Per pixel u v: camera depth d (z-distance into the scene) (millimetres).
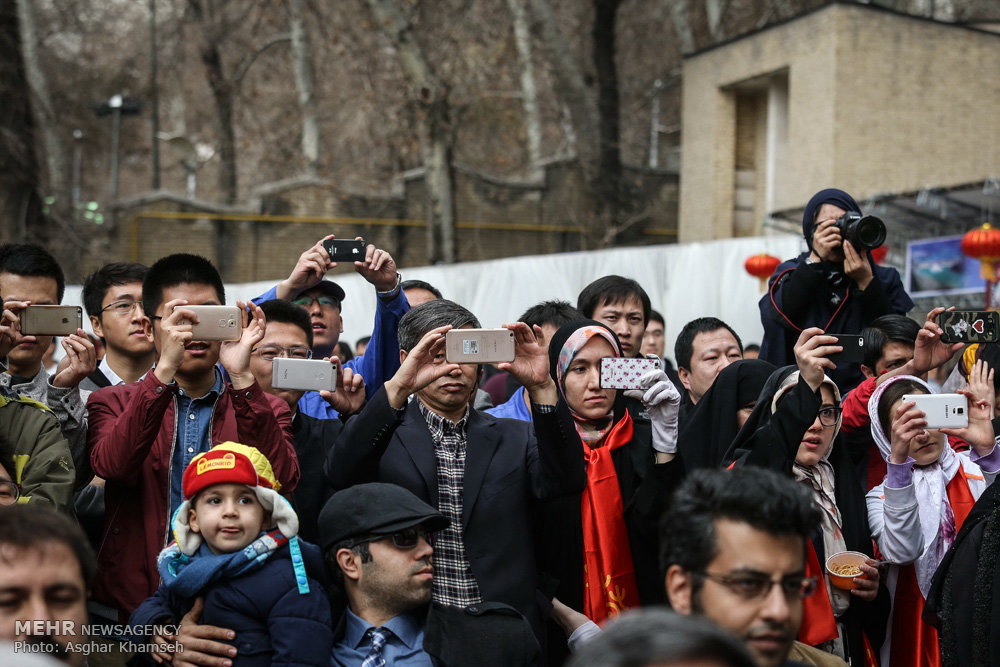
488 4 21312
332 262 4641
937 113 14977
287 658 3193
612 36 18953
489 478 3695
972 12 21875
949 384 5246
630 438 4051
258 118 26438
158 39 28047
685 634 1739
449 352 3551
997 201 10984
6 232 18312
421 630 3350
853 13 14625
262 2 23672
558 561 3896
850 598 4020
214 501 3340
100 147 29438
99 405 3994
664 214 21500
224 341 3838
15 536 2381
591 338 4043
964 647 3650
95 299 5016
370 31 21094
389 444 3705
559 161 21719
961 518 4125
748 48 16062
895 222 11906
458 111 19422
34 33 23047
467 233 21391
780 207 16203
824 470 4078
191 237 21875
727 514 2584
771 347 5223
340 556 3312
